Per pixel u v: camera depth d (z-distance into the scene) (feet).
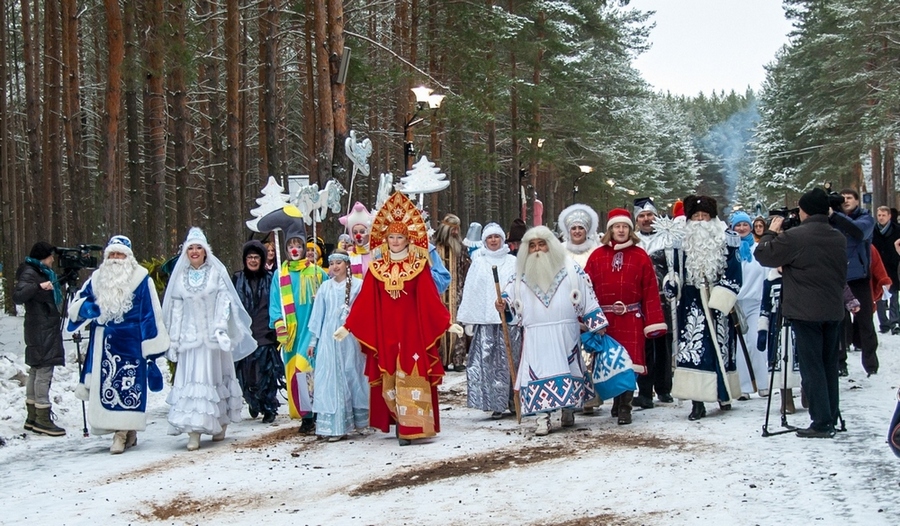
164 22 59.26
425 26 100.89
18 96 115.55
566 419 28.81
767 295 28.27
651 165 195.42
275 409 34.45
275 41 76.84
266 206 38.83
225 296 29.99
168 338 29.07
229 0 74.43
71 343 51.39
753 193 201.67
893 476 19.26
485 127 102.32
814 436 23.81
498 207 158.81
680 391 28.32
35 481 24.97
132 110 72.23
